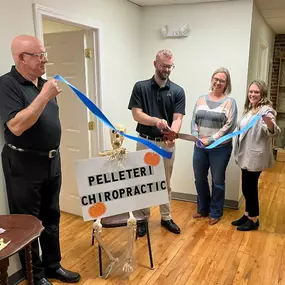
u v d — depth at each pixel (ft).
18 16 6.78
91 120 10.26
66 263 8.11
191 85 11.84
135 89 8.89
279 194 13.16
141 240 9.25
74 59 9.96
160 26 11.82
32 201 6.57
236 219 10.71
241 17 10.70
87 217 7.31
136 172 7.61
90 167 7.30
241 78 11.05
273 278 7.43
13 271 7.07
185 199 12.56
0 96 5.97
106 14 9.90
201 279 7.40
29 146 6.25
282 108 20.86
